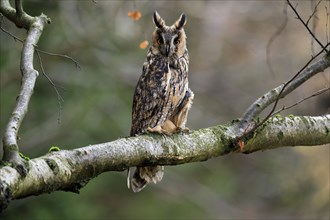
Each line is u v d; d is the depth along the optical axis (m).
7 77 15.70
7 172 5.18
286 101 18.19
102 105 17.70
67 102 16.78
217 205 20.70
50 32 16.06
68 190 5.94
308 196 20.09
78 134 17.30
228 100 20.92
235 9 19.72
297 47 20.11
